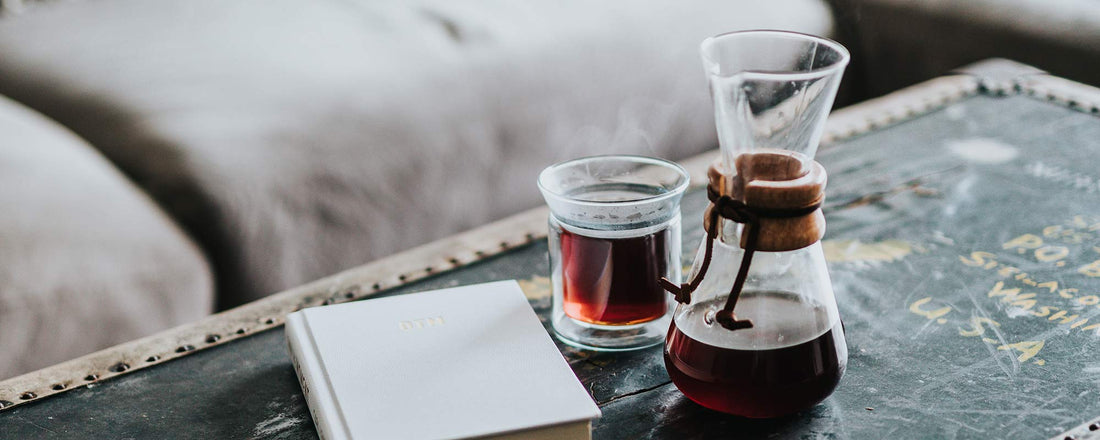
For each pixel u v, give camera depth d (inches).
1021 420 37.7
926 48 84.7
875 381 39.4
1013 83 59.3
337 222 67.0
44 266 54.9
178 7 80.7
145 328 57.4
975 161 51.8
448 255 47.5
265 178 62.7
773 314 36.1
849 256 45.6
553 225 40.7
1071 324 41.3
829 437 37.3
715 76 34.4
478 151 73.7
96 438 38.8
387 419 36.7
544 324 42.8
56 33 77.5
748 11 86.9
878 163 52.1
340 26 76.9
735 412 37.5
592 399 37.6
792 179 35.3
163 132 62.2
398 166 69.6
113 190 58.3
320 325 40.5
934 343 40.9
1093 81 72.6
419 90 71.2
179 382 41.1
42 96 69.1
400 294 45.2
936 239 46.3
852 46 91.4
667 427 38.1
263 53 72.0
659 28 82.6
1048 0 78.3
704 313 36.7
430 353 39.3
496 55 75.2
